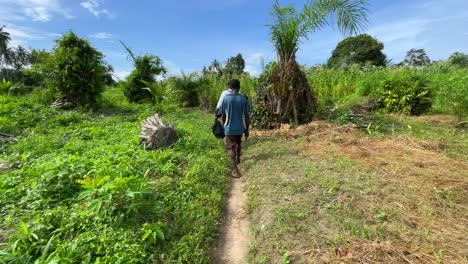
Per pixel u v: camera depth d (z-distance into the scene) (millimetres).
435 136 6754
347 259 2850
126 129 8219
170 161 5301
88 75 12211
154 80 15352
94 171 4191
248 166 5645
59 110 11266
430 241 3016
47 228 2994
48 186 3918
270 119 8328
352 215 3541
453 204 3650
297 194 4156
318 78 14359
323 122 7910
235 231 3721
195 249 3105
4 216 3420
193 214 3711
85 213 3238
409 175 4484
